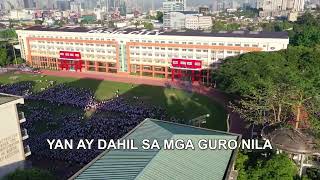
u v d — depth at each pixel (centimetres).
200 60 12438
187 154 3944
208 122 8800
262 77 8819
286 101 6725
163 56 13288
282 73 8600
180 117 9156
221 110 9712
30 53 16012
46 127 8544
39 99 11000
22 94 11594
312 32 17000
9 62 16300
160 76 13712
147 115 9225
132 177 3356
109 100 10825
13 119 5738
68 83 13262
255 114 7662
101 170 3638
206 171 3728
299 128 6119
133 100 10881
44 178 5100
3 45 18312
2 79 14050
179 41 12731
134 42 13612
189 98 11019
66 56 14962
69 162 6556
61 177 6050
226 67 10444
